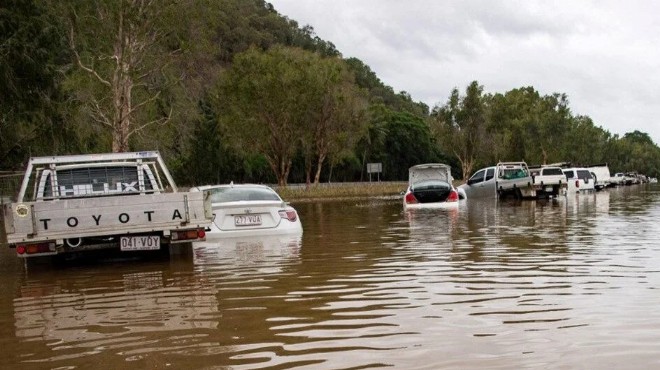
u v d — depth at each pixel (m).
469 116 65.50
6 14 22.45
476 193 30.00
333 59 49.44
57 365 3.68
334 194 46.66
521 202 24.77
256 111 46.91
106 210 7.99
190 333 4.35
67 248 8.02
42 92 24.80
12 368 3.65
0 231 15.99
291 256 8.52
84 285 6.74
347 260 7.98
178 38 28.58
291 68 46.50
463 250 8.80
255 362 3.61
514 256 8.04
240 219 11.00
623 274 6.45
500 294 5.48
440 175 22.36
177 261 8.41
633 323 4.34
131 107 30.17
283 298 5.55
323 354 3.74
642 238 10.03
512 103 74.25
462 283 6.10
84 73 28.78
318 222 15.51
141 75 28.64
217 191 11.74
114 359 3.76
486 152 66.56
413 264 7.50
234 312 5.01
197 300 5.58
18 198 8.95
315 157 60.53
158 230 8.14
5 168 28.27
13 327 4.74
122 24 27.16
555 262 7.41
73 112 27.47
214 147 56.31
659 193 35.66
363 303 5.23
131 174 9.77
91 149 30.09
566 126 72.31
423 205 20.70
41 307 5.56
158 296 5.86
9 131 26.45
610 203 22.92
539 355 3.62
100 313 5.16
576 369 3.34
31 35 23.36
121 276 7.29
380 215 18.00
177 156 45.25
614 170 108.25
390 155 93.06
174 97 31.62
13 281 7.24
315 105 47.72
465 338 4.02
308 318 4.73
